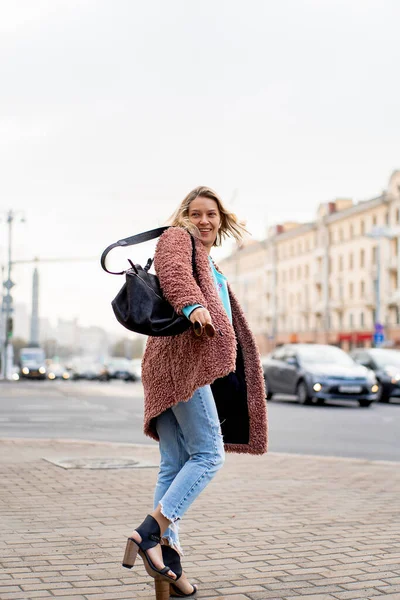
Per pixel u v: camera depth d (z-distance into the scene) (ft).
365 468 29.50
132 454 32.48
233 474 27.48
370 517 20.04
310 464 30.45
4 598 12.92
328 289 288.10
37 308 228.84
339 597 13.26
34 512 20.12
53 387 120.98
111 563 15.21
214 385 13.91
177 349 12.84
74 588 13.57
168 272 12.53
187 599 13.14
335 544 17.06
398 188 238.48
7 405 69.92
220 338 12.78
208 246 14.33
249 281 339.98
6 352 170.91
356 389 72.23
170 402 12.96
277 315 334.03
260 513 20.43
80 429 46.88
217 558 15.80
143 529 12.59
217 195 14.35
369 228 257.14
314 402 79.51
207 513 20.38
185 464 13.12
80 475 26.53
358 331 262.47
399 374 80.69
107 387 123.03
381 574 14.71
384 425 51.90
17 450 33.45
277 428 48.70
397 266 237.86
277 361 81.00
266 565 15.30
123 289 12.42
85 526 18.49
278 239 333.42
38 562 15.21
